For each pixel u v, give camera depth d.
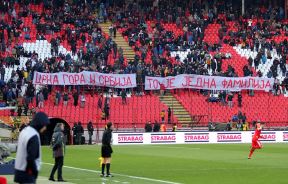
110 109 69.00
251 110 73.31
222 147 55.25
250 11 90.31
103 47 76.62
